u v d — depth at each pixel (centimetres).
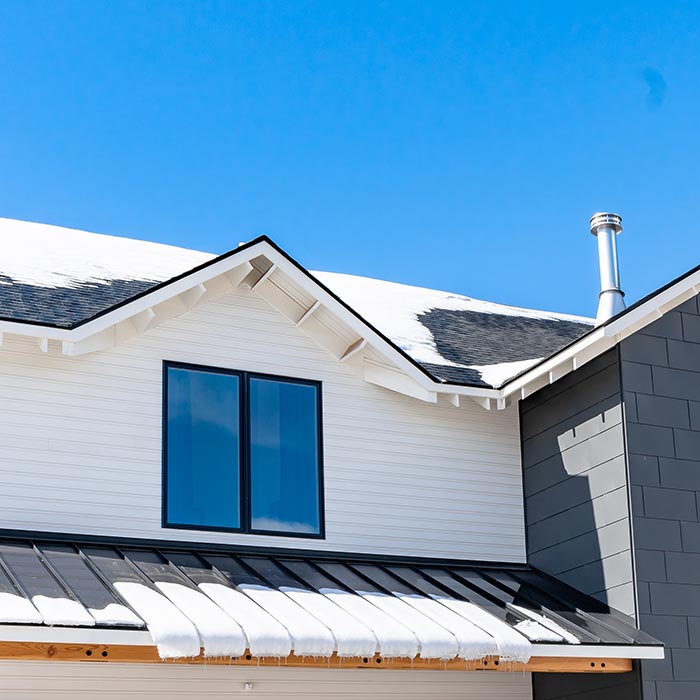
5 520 1797
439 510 2150
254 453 2016
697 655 1911
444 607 1783
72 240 2428
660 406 2033
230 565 1827
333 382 2127
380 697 1978
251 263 2025
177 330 2012
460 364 2305
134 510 1888
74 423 1888
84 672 1764
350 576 1891
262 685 1891
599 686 1931
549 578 2112
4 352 1869
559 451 2150
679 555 1962
